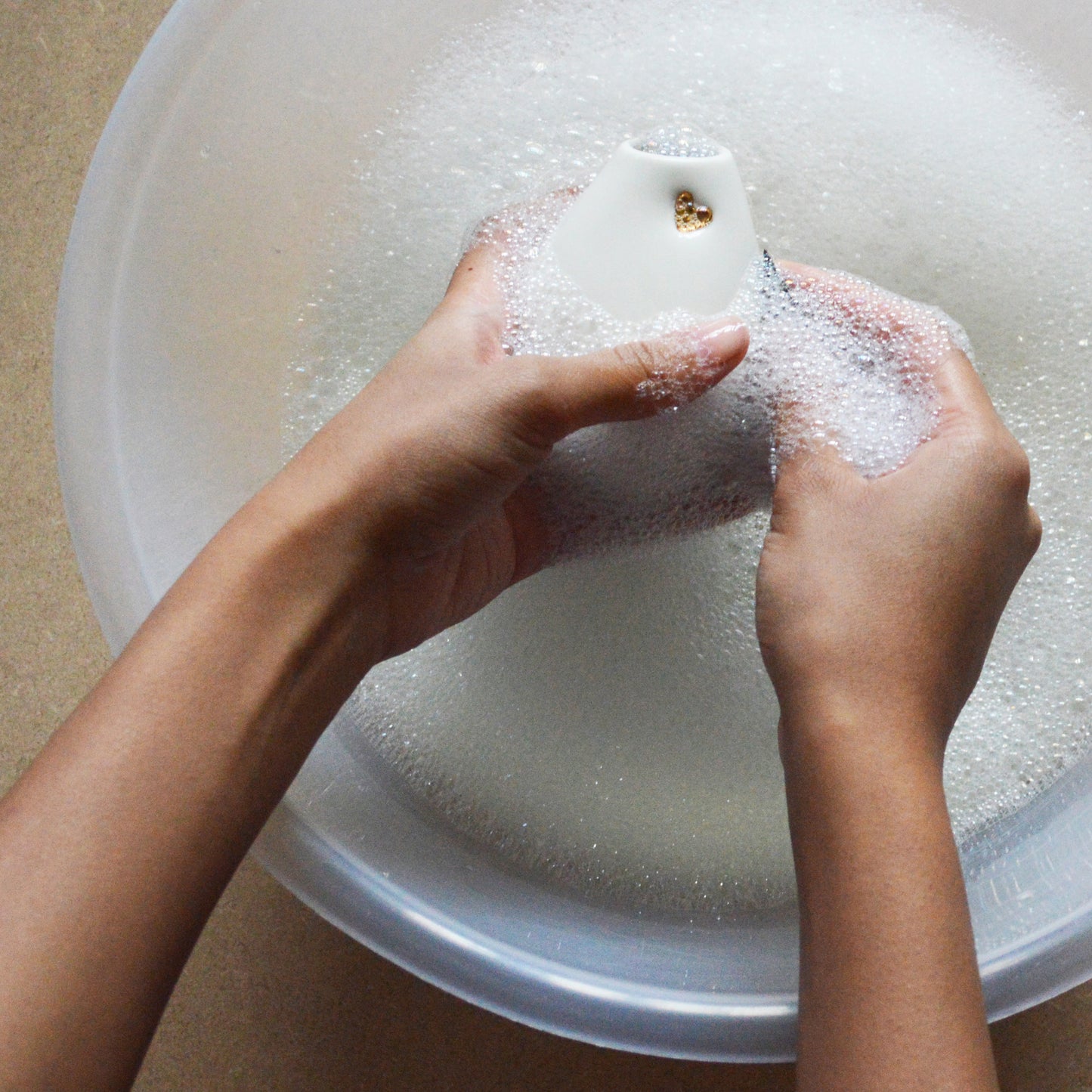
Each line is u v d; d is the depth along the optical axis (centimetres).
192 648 44
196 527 59
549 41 63
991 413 51
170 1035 62
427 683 61
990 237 62
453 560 52
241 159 60
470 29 63
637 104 62
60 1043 41
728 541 59
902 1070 43
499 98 63
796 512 50
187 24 57
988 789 60
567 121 62
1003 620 61
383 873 56
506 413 47
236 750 44
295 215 62
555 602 60
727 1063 61
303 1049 62
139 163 57
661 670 60
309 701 46
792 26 63
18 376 65
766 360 52
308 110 61
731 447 54
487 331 51
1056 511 61
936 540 48
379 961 62
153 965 42
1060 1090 60
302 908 62
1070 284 62
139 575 56
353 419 48
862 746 46
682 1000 53
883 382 54
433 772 61
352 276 63
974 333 62
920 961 44
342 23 60
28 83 66
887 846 45
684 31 63
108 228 57
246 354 61
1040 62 63
